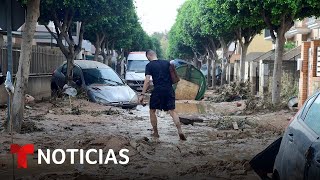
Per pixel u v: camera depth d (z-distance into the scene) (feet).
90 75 72.38
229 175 25.07
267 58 94.02
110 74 74.28
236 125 45.01
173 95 37.47
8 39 36.86
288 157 17.28
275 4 59.06
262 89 89.86
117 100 66.95
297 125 18.13
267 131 42.19
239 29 98.32
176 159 29.22
